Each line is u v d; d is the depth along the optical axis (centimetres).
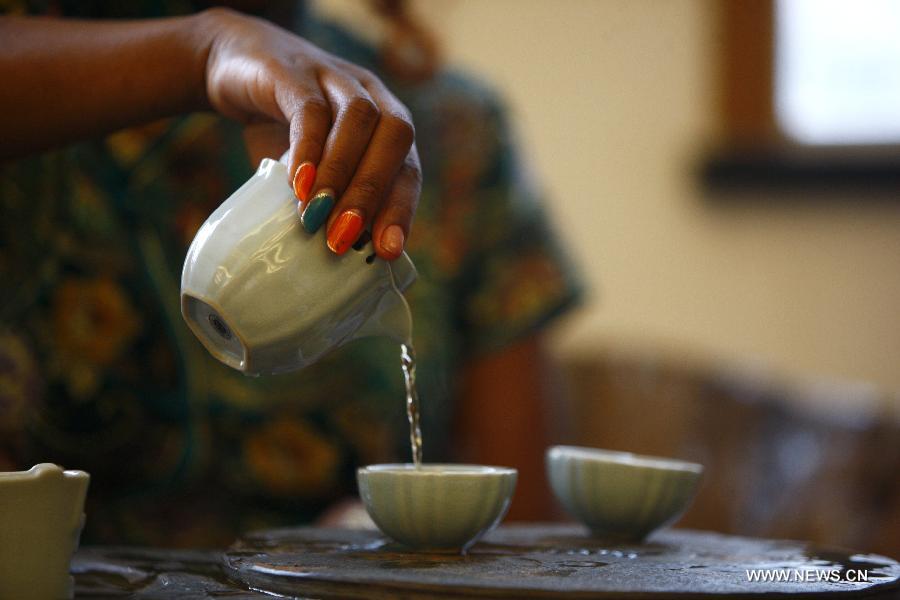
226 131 137
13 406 121
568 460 101
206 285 76
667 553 88
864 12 299
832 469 205
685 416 233
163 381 134
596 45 304
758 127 300
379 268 79
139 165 133
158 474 135
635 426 237
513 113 178
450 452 171
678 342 301
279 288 76
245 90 84
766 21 301
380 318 85
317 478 144
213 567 83
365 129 76
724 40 302
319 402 145
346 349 148
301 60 83
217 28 90
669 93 304
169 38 91
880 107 297
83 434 130
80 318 129
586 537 100
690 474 100
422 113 164
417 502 83
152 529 137
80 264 129
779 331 299
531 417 173
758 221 300
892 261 295
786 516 208
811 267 298
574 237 304
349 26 166
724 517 221
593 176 304
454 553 85
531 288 170
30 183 125
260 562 75
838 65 300
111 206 131
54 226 128
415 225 161
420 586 65
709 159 301
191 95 92
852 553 90
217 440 139
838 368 297
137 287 133
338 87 79
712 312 301
